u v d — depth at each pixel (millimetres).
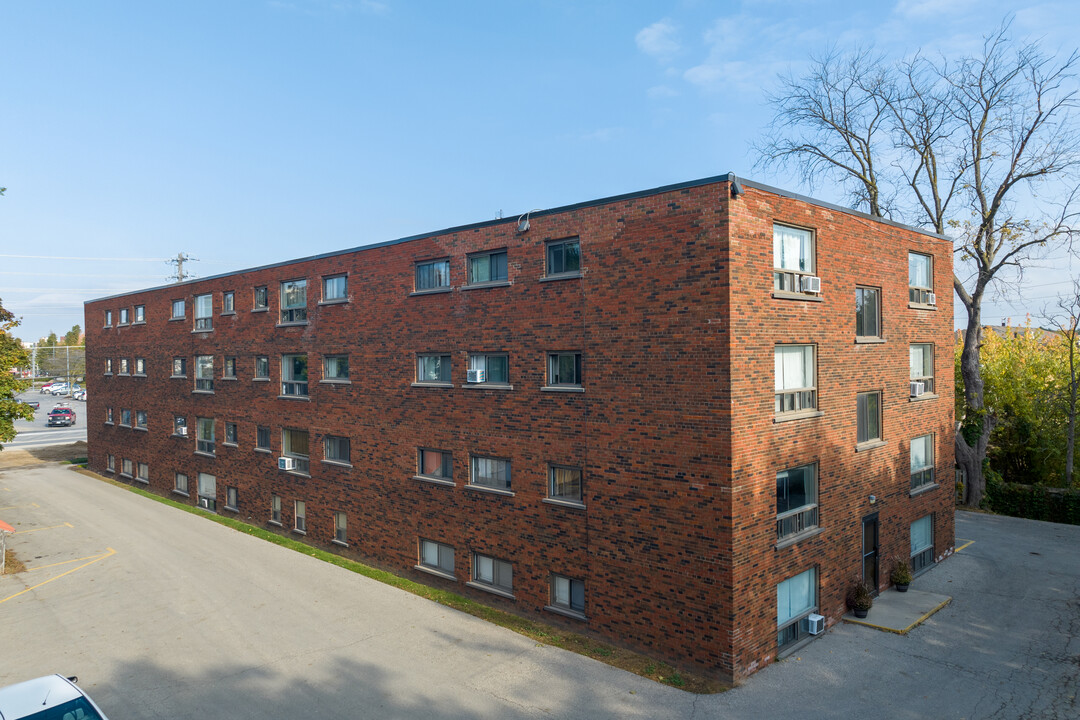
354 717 13023
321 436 24672
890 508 19688
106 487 37000
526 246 17656
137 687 14312
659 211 14891
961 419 35688
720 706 13086
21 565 22922
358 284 22922
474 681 14391
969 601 18953
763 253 14648
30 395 114625
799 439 15812
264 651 16000
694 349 14320
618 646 15875
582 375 16500
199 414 31516
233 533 26781
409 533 21219
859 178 35844
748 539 14250
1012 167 31625
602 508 16109
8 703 11016
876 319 19203
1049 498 29297
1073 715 12656
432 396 20344
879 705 13070
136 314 36844
